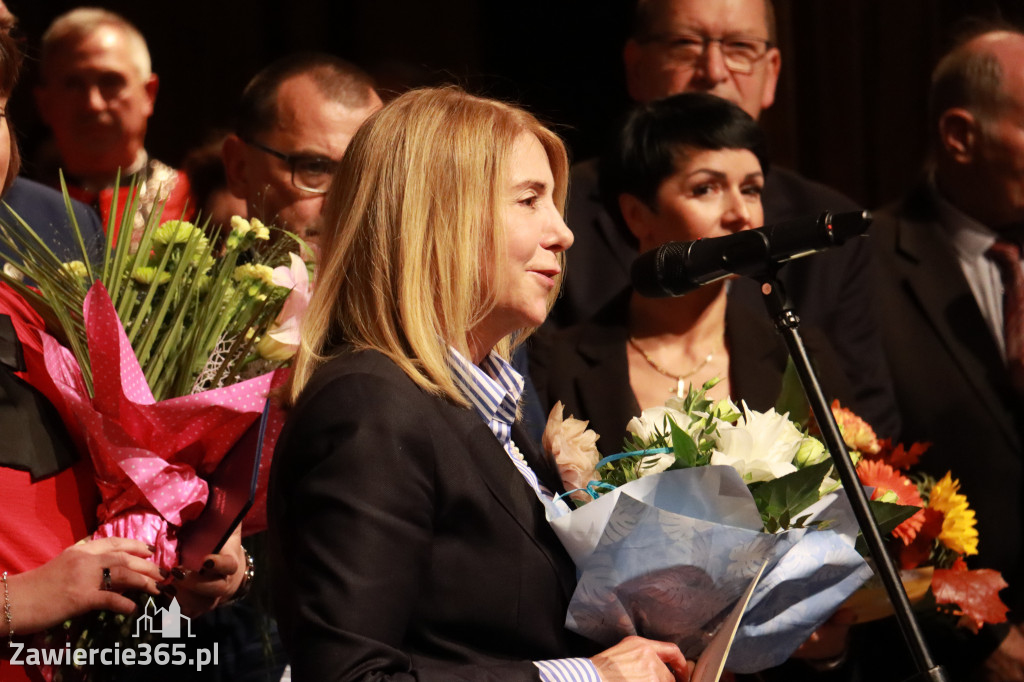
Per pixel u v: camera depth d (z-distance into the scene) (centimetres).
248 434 616
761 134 848
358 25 1608
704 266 554
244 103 895
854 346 1011
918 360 1093
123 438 600
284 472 489
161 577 588
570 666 477
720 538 500
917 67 1636
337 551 454
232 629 716
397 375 493
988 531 1056
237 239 675
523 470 542
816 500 539
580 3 1631
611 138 873
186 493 603
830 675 707
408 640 480
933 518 715
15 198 765
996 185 1106
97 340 589
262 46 1568
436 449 483
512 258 522
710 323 830
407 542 464
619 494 482
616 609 515
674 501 507
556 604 502
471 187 514
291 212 861
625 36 1617
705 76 1118
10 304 643
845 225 515
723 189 834
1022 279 1105
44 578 566
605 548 494
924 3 1628
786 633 557
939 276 1113
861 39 1639
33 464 592
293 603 471
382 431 471
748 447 542
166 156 1504
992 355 1087
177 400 595
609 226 1018
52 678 585
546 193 542
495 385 527
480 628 484
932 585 717
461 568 482
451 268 512
